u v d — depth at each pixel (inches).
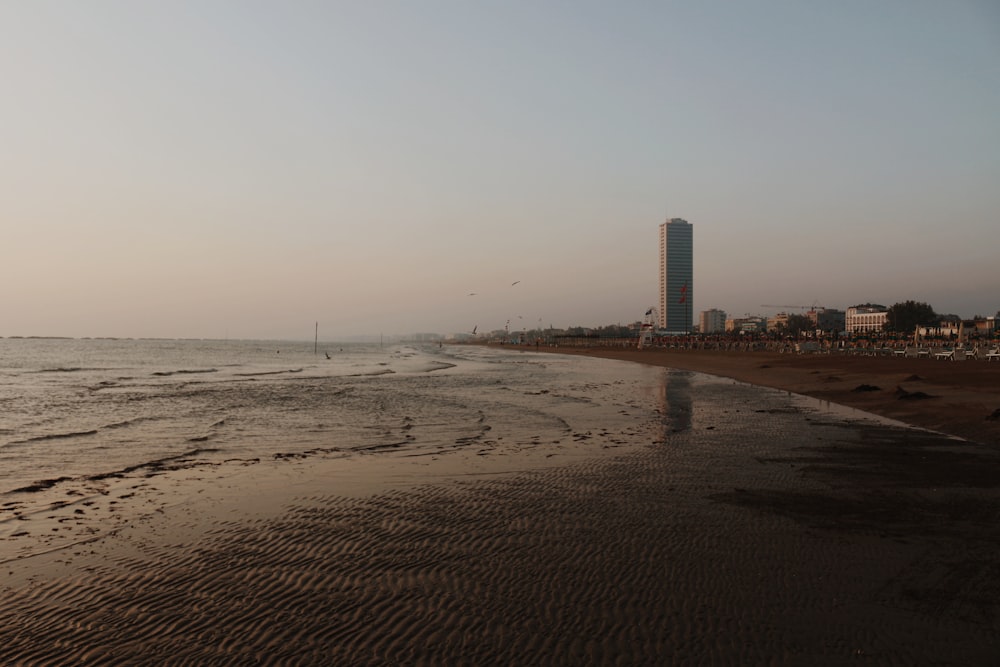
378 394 1317.7
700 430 762.8
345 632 229.1
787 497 426.6
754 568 291.7
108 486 475.5
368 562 303.7
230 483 484.1
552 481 482.0
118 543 336.5
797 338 6323.8
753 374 1996.8
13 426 813.9
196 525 369.7
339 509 403.5
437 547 326.0
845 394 1197.1
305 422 861.2
